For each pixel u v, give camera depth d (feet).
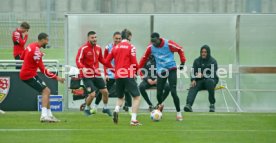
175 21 134.51
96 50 109.60
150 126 99.30
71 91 129.59
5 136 88.22
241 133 92.48
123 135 89.35
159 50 104.99
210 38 135.03
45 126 98.73
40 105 125.18
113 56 100.58
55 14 232.32
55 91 127.13
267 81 135.03
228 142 83.87
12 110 125.70
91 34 108.58
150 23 134.31
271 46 135.03
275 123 104.12
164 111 130.21
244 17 134.41
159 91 106.63
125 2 242.58
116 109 99.81
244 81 135.03
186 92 134.62
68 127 97.66
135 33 134.00
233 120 108.06
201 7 244.42
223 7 242.78
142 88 122.01
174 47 104.78
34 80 102.37
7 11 260.42
